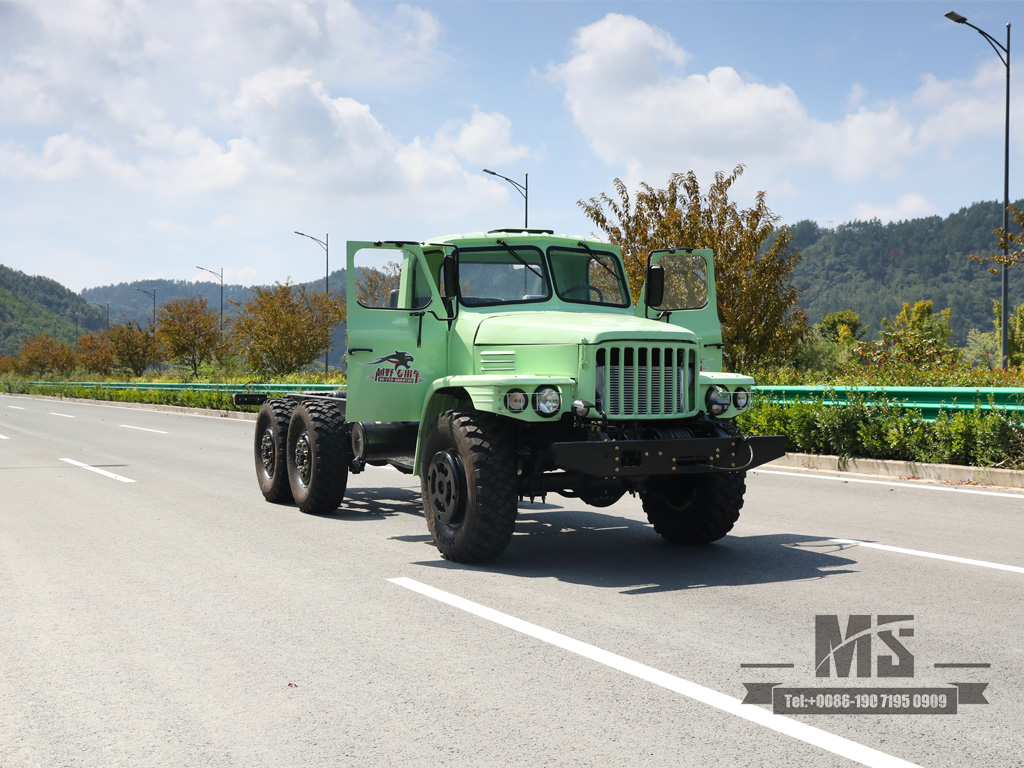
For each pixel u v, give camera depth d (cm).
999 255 2391
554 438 696
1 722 393
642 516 939
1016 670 443
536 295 800
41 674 455
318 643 500
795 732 370
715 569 674
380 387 755
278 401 1050
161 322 5328
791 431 1352
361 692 422
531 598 592
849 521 870
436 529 712
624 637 503
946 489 1058
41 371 8625
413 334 765
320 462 924
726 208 2156
